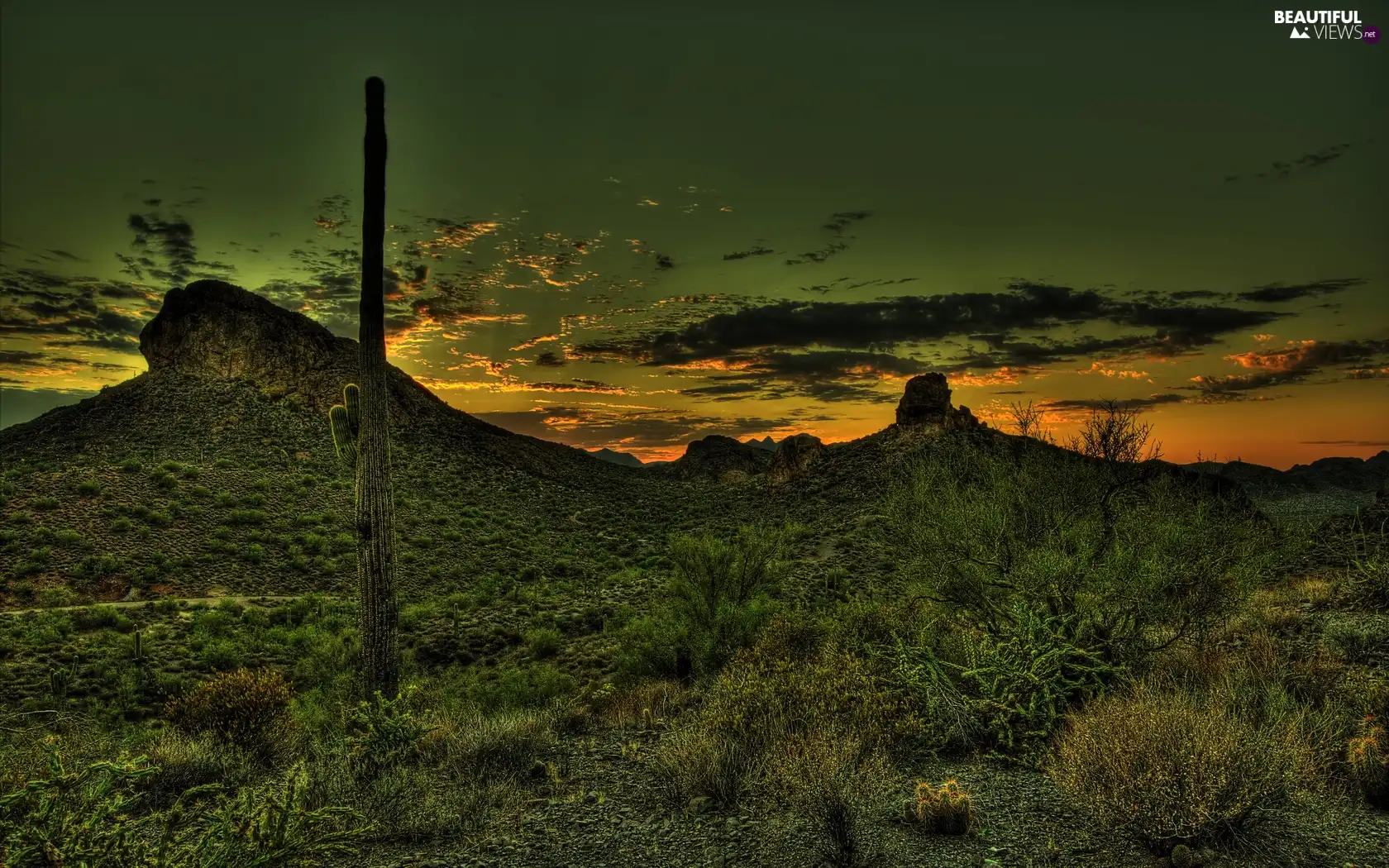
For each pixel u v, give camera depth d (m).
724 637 15.62
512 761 7.44
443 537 55.50
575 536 65.56
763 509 65.44
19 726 10.98
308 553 48.44
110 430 77.44
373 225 11.33
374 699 9.94
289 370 91.56
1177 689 6.65
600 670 18.80
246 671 9.62
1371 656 8.84
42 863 3.97
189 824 5.42
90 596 38.47
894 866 4.72
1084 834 5.05
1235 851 4.59
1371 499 22.25
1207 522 8.72
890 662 8.53
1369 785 5.23
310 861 4.72
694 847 5.27
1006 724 7.06
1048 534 9.54
